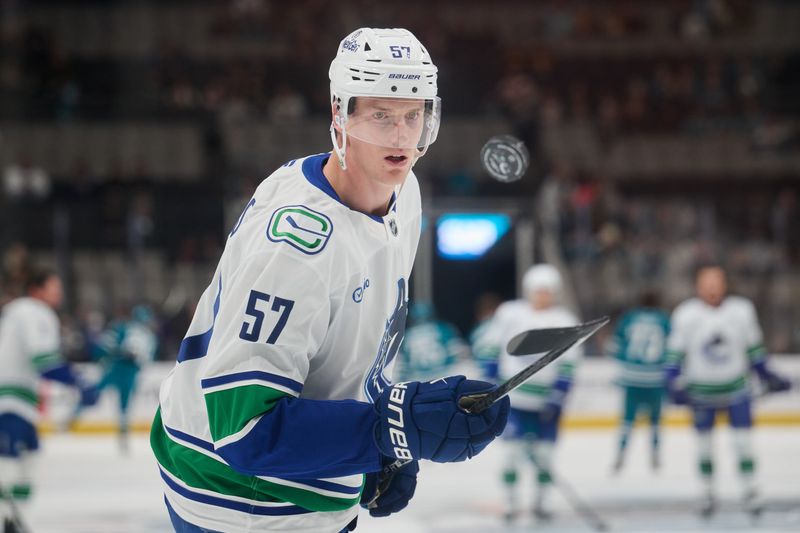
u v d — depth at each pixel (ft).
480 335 27.20
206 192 46.80
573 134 53.52
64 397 35.73
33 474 18.89
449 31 58.80
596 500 24.32
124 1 59.67
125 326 31.42
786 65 57.93
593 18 60.44
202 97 55.67
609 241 39.88
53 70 54.54
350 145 5.80
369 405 5.61
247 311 5.48
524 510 23.12
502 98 53.52
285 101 54.03
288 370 5.52
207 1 60.08
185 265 40.70
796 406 36.94
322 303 5.60
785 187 51.13
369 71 5.60
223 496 6.03
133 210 41.32
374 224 5.93
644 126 54.75
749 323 22.70
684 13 60.90
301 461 5.47
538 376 21.97
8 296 33.53
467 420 5.38
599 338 37.47
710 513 22.04
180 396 6.14
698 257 39.29
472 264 38.50
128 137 53.36
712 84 56.18
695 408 22.66
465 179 45.85
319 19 59.41
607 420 36.83
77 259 41.83
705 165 53.67
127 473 28.02
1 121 52.95
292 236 5.54
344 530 6.43
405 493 6.97
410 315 35.96
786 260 39.45
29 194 46.50
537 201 45.52
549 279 22.31
